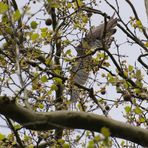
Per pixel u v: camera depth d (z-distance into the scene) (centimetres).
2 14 1005
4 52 1166
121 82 1255
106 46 1259
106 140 662
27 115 836
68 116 837
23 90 933
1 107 828
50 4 1084
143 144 845
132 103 1230
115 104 1246
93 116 835
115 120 841
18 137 1073
